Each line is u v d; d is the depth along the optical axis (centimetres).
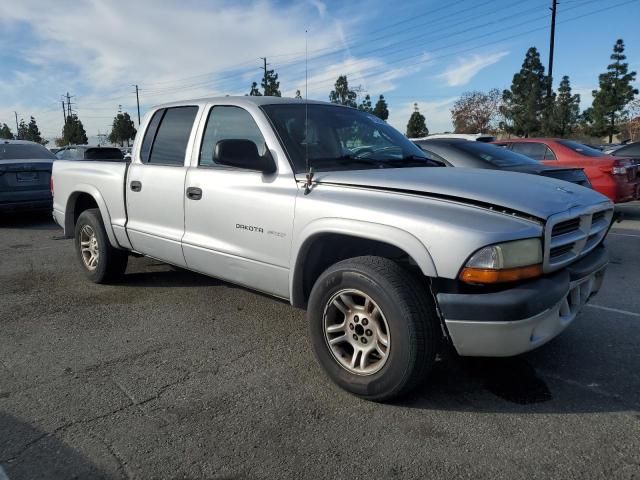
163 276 577
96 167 530
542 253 275
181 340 399
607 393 313
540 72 4953
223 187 385
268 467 246
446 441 265
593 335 400
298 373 342
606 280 556
